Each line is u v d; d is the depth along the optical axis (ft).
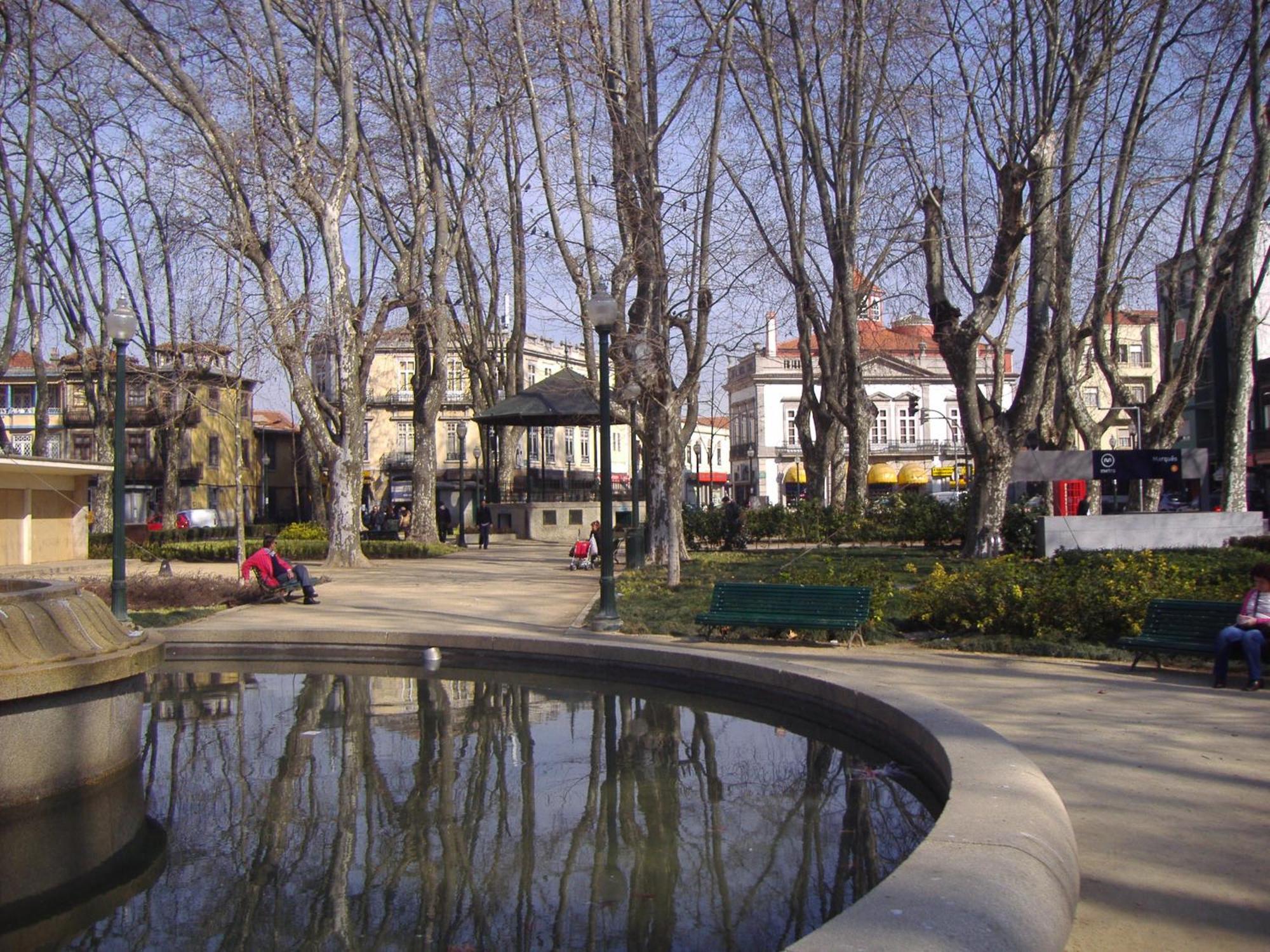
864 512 100.68
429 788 22.80
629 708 31.40
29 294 103.60
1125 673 31.45
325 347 102.17
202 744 27.22
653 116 62.39
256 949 14.71
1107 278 74.49
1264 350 131.64
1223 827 16.94
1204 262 73.77
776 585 38.96
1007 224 60.39
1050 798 15.99
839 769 23.67
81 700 22.58
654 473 73.15
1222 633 29.04
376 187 91.04
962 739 20.29
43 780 21.67
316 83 77.61
